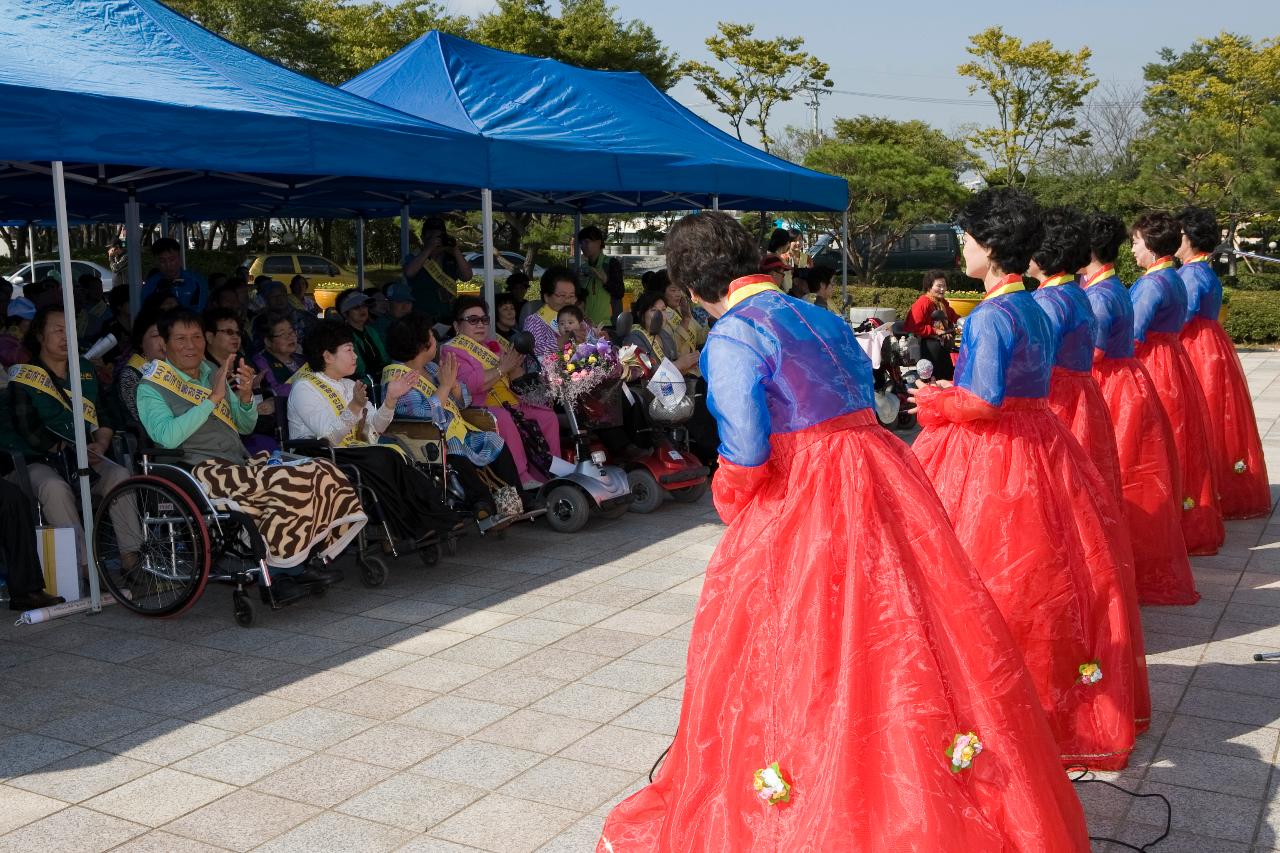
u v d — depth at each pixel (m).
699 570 6.10
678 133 9.13
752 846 2.54
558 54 25.31
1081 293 4.48
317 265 24.38
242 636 5.13
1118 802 3.44
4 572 5.62
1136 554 5.30
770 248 10.21
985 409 3.59
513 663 4.73
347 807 3.51
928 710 2.44
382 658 4.82
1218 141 22.12
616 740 3.96
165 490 5.20
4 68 4.96
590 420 7.07
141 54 5.88
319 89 6.68
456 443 6.29
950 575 2.58
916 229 25.75
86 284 10.53
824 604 2.53
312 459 5.50
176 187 10.31
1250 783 3.55
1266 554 6.17
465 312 6.72
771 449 2.67
